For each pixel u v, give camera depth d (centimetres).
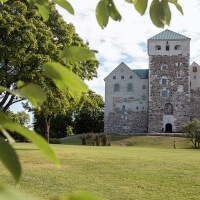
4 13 2259
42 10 162
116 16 149
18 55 2209
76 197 75
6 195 65
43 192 917
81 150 2645
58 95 2336
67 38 2633
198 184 1098
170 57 6169
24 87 99
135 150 2977
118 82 6325
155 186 1056
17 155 77
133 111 6247
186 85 6088
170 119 6047
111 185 1055
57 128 6950
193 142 4841
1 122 80
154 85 6134
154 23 145
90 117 7162
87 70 2877
